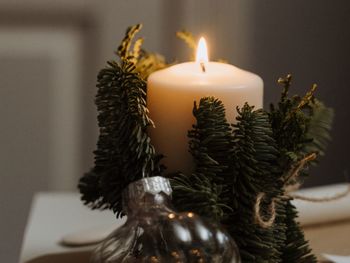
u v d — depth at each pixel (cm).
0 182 132
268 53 131
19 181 132
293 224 64
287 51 132
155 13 128
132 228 57
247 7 129
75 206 89
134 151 58
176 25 129
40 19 127
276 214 60
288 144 62
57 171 132
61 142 132
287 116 62
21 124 130
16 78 129
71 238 75
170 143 61
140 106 58
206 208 57
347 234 78
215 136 58
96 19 128
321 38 132
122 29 128
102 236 75
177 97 60
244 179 59
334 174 136
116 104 59
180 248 55
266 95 132
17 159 131
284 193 62
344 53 133
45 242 76
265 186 59
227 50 130
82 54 129
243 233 59
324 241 76
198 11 129
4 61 128
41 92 129
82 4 127
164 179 56
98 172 62
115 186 61
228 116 61
